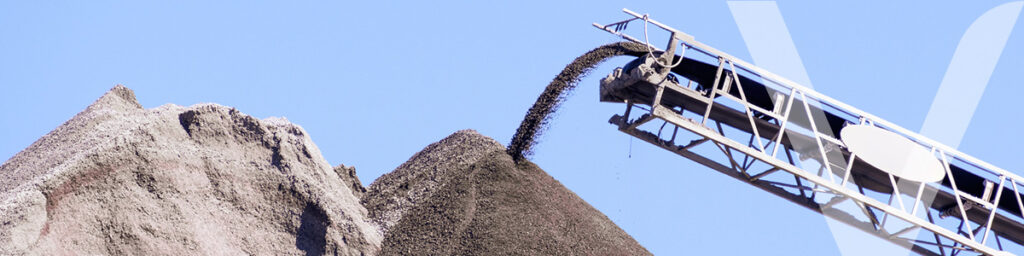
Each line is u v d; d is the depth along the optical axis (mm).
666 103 18406
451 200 30750
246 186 28297
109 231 24281
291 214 28047
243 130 29906
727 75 17797
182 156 27484
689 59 17875
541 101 27203
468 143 36188
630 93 18141
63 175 24344
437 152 36656
